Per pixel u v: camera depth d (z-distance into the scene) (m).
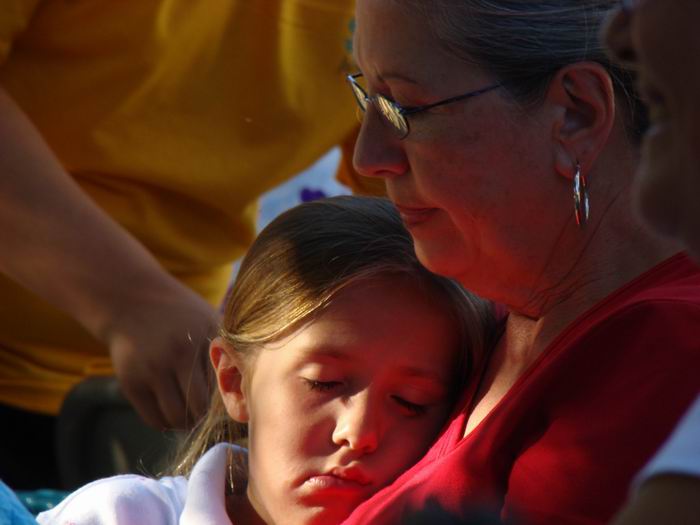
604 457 4.81
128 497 6.96
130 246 8.69
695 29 3.30
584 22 5.40
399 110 5.57
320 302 6.56
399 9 5.49
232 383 7.23
